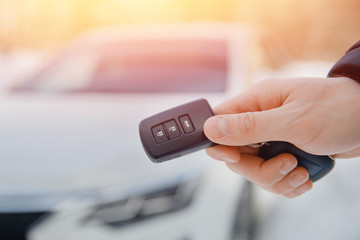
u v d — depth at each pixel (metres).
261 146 0.88
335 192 2.65
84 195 1.31
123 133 1.58
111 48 2.62
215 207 1.40
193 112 0.85
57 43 12.70
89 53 2.62
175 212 1.35
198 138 0.83
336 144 0.76
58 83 2.28
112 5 14.02
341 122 0.73
